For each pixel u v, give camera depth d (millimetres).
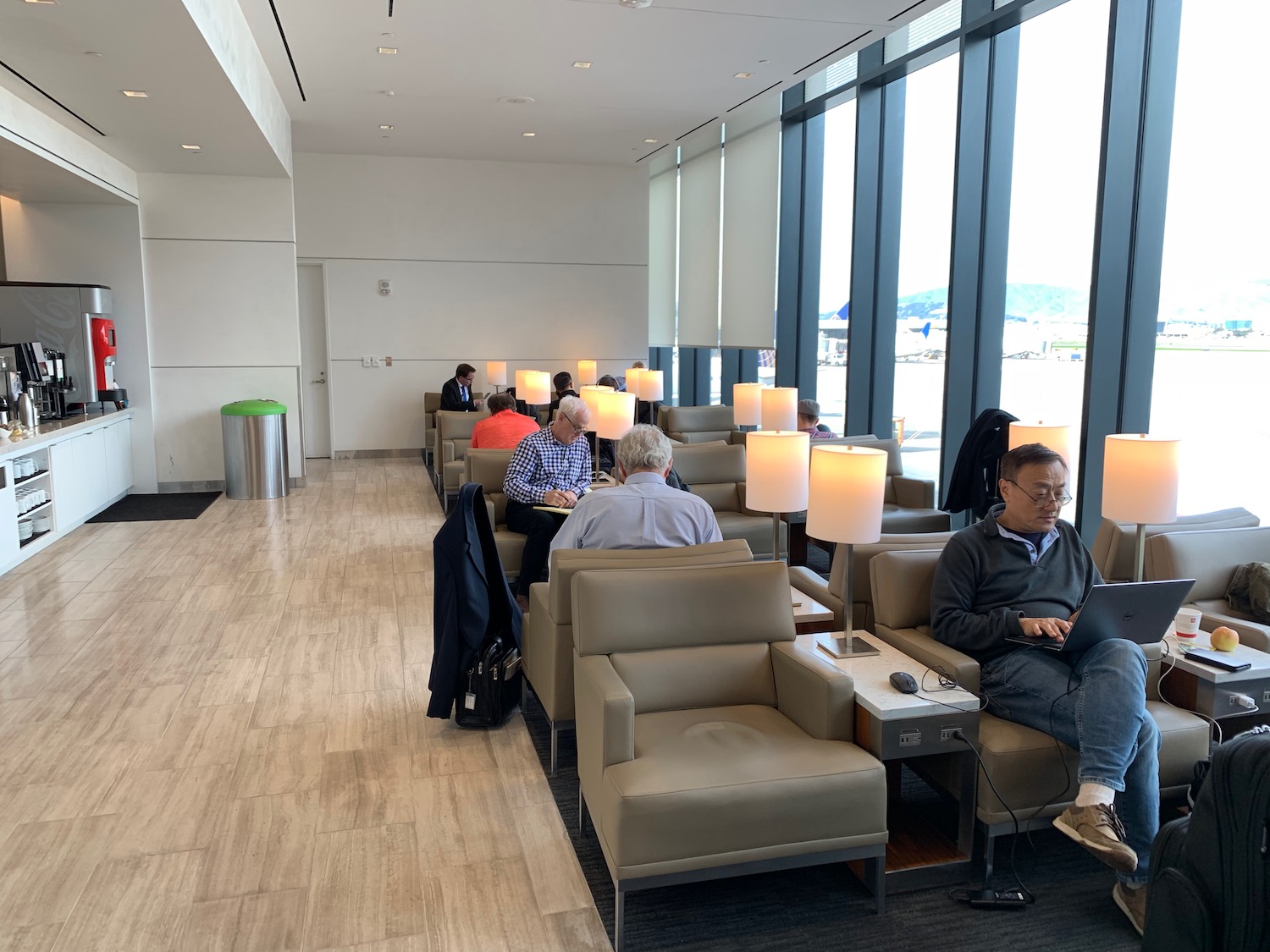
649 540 3539
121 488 8375
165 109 6016
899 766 2889
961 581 2914
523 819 2930
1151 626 2605
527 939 2340
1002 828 2520
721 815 2246
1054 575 2918
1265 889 1685
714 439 8219
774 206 9000
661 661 2693
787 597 2850
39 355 7125
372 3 5547
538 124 9125
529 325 11742
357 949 2297
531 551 5023
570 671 3088
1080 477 5027
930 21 6219
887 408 7422
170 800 3033
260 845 2764
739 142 9711
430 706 3541
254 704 3836
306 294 11336
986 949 2316
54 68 5023
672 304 11992
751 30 6055
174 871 2621
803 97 8297
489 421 6797
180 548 6664
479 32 6117
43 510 6605
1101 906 2496
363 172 11055
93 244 8453
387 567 6125
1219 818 1756
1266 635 3125
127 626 4867
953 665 2688
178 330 8789
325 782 3164
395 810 2980
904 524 5465
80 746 3426
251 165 8141
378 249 11227
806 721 2592
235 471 8555
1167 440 3092
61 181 7121
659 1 5488
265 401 8711
